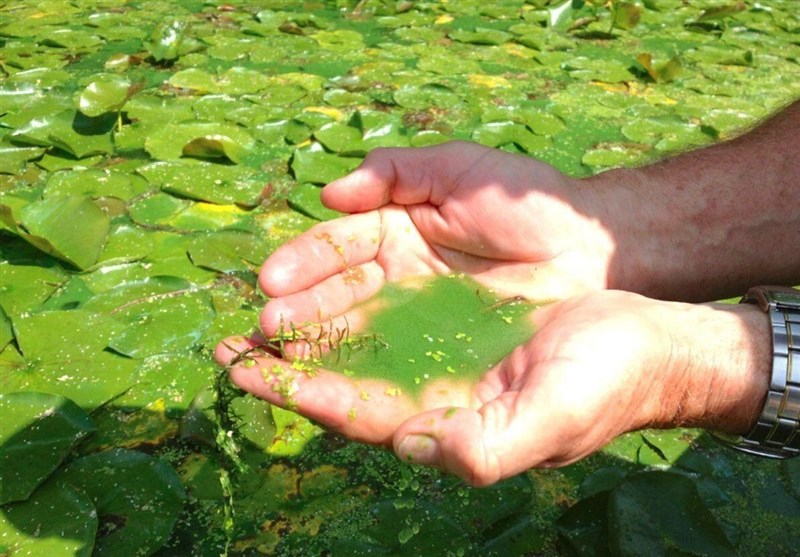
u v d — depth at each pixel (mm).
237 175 585
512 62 827
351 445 392
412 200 376
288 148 628
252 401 396
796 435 294
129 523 345
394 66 792
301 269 348
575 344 273
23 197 545
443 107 708
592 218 381
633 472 385
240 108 677
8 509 342
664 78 798
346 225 368
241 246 509
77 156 594
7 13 889
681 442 405
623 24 919
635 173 403
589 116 715
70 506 344
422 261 378
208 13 925
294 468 379
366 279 364
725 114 729
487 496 369
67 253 485
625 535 342
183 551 341
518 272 374
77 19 881
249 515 356
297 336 320
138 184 566
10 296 457
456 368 317
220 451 350
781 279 398
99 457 371
